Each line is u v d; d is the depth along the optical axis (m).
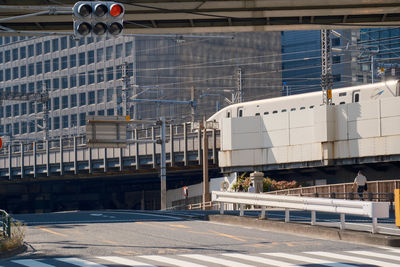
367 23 51.50
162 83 173.75
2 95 136.38
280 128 97.88
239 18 50.28
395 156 83.81
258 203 38.69
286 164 96.94
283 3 46.78
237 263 23.11
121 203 162.88
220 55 181.62
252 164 101.25
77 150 129.12
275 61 193.00
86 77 189.00
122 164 121.94
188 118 172.75
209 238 31.89
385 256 24.98
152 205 156.75
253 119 101.56
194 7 47.44
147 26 51.91
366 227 34.81
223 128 104.69
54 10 32.69
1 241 27.81
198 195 115.25
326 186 71.00
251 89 187.25
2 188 164.00
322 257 24.72
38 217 49.94
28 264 23.39
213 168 119.75
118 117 81.00
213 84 179.38
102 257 25.05
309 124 93.50
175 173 137.00
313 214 34.41
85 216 49.41
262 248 27.77
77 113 190.75
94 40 187.00
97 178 151.25
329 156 90.62
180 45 174.12
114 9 27.44
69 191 168.12
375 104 86.19
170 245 29.02
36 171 138.12
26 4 45.41
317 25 51.94
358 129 88.00
